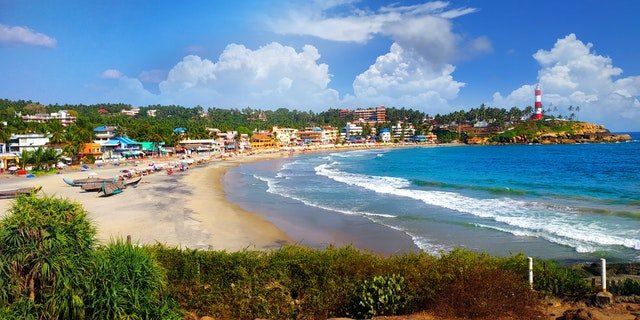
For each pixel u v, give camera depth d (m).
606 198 40.94
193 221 32.06
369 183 56.84
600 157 105.06
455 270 11.46
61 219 8.98
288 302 11.26
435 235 27.41
